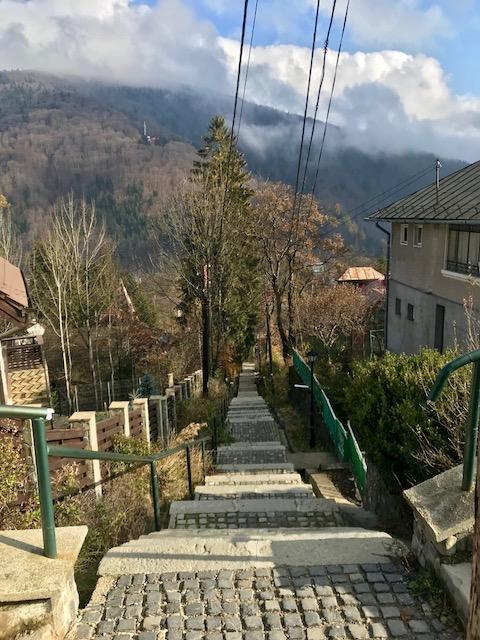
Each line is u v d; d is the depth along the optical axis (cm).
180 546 399
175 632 312
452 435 509
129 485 746
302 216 2903
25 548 310
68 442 752
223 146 2666
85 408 2420
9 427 602
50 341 3266
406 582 352
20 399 1981
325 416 1469
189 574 367
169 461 896
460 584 318
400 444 580
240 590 348
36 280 2727
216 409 1638
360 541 396
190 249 2339
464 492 352
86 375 2906
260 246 2930
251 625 317
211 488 822
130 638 308
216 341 2659
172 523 664
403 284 1981
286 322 3291
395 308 2072
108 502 651
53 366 3020
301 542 398
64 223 2592
